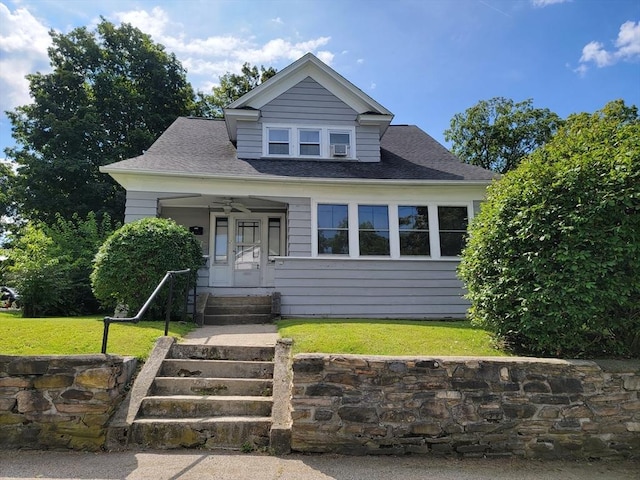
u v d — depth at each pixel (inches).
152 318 295.4
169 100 934.4
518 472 139.6
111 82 840.9
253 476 127.1
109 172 354.0
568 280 172.2
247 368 188.9
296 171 400.5
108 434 146.9
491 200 221.3
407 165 440.8
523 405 155.3
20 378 148.6
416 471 136.3
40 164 745.6
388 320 345.1
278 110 435.5
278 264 370.0
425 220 398.0
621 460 152.9
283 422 151.9
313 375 151.7
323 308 368.5
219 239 446.9
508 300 190.1
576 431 154.9
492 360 158.4
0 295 457.7
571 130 214.8
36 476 123.4
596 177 174.1
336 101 445.1
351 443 148.6
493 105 1115.3
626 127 185.0
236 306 348.5
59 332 211.6
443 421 152.5
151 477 124.2
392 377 153.9
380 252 388.5
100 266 287.1
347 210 392.2
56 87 834.2
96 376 149.5
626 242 165.9
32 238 394.6
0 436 145.3
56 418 146.6
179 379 175.5
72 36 878.4
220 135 490.9
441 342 212.8
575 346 177.6
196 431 150.3
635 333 173.5
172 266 292.2
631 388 159.9
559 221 177.8
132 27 928.3
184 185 370.0
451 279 386.9
